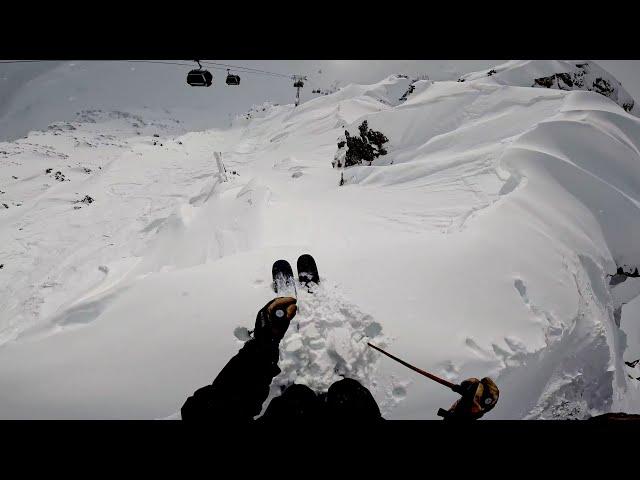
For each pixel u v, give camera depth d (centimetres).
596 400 452
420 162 1080
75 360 305
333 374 290
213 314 344
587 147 746
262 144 3400
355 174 1332
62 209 1805
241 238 754
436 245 462
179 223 952
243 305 351
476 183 814
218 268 416
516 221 538
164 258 834
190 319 340
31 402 265
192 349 313
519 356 349
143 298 372
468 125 1210
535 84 1855
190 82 1051
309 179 1753
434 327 342
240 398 160
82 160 4025
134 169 2614
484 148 966
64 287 1072
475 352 332
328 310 336
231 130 4872
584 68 1967
